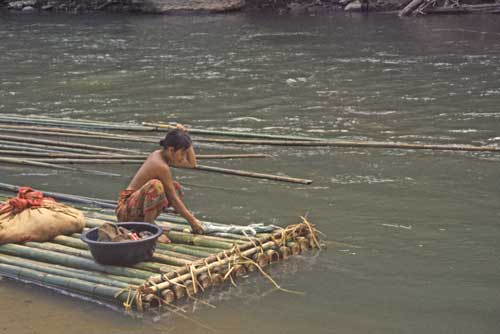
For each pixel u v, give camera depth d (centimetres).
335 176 1234
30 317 768
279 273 873
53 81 2091
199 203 1120
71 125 1505
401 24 3139
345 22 3238
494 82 1988
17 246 912
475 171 1252
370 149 1380
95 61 2411
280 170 1267
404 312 783
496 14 3425
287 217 1061
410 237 984
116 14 3688
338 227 1020
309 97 1838
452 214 1065
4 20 3481
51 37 2944
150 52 2561
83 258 867
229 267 848
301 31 2988
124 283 806
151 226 877
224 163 1308
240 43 2711
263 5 3750
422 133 1497
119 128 1461
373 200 1123
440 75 2091
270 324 755
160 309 784
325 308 789
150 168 920
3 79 2131
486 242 966
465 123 1571
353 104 1756
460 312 783
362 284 848
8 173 1260
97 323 755
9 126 1461
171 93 1911
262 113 1681
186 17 3550
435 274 875
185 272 827
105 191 1180
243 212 1083
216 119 1630
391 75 2100
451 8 3456
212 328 746
